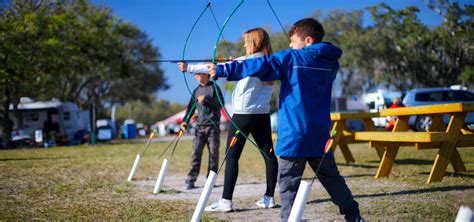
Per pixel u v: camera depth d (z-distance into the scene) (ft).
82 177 22.36
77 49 78.89
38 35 73.36
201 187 19.42
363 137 21.20
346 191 10.29
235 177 13.96
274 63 9.81
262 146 14.28
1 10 68.95
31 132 78.07
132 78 134.82
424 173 20.58
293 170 10.01
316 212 13.20
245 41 13.83
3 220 12.44
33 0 72.38
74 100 116.88
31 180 21.11
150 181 21.21
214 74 9.92
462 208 7.89
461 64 50.31
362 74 123.44
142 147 51.21
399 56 94.43
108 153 41.29
